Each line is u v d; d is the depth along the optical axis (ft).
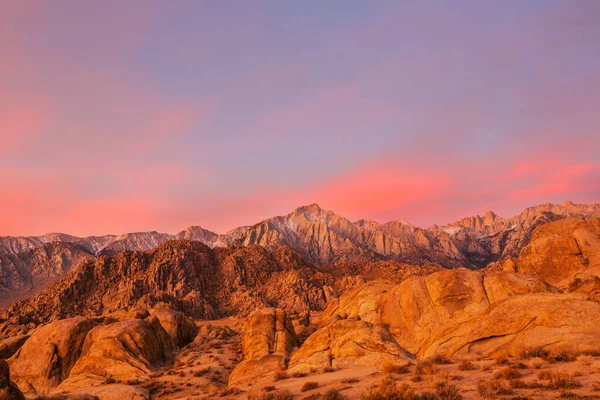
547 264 133.69
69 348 137.08
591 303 64.34
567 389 36.63
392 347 83.56
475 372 50.85
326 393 47.26
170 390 97.40
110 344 131.23
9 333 272.10
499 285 102.32
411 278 122.31
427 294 113.60
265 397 53.67
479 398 37.22
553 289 96.17
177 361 139.13
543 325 64.75
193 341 183.83
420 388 44.47
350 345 86.28
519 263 143.54
